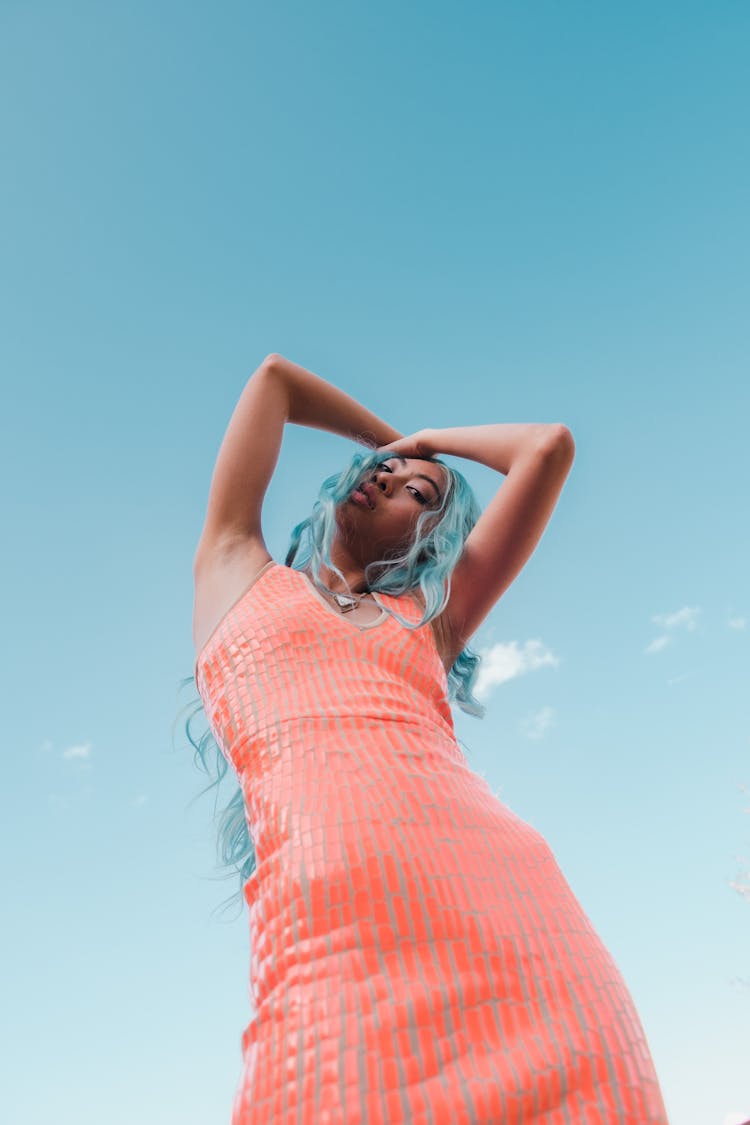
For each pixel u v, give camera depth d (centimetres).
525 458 161
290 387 180
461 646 154
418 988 80
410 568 154
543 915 94
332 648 124
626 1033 86
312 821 96
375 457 177
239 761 113
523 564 162
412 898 88
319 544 162
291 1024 79
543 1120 74
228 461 160
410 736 112
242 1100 77
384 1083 73
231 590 139
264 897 93
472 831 101
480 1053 77
